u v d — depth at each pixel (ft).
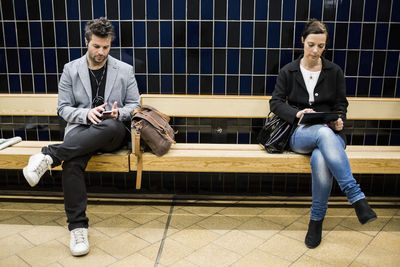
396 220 8.52
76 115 7.69
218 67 9.50
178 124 9.87
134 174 10.12
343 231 7.95
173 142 8.00
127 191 10.19
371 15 9.21
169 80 9.59
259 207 9.29
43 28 9.36
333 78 8.23
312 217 7.27
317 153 7.18
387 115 9.46
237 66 9.48
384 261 6.72
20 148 8.52
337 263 6.65
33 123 9.96
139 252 6.97
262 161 7.93
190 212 8.93
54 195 9.80
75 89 8.03
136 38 9.35
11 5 9.26
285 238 7.62
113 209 9.04
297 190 10.17
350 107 9.41
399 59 9.46
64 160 7.00
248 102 9.36
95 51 7.45
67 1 9.18
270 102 8.48
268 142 8.20
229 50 9.39
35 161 6.80
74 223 7.00
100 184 10.19
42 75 9.63
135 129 7.72
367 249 7.17
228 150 8.52
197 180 10.15
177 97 9.37
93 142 7.09
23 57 9.54
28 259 6.68
